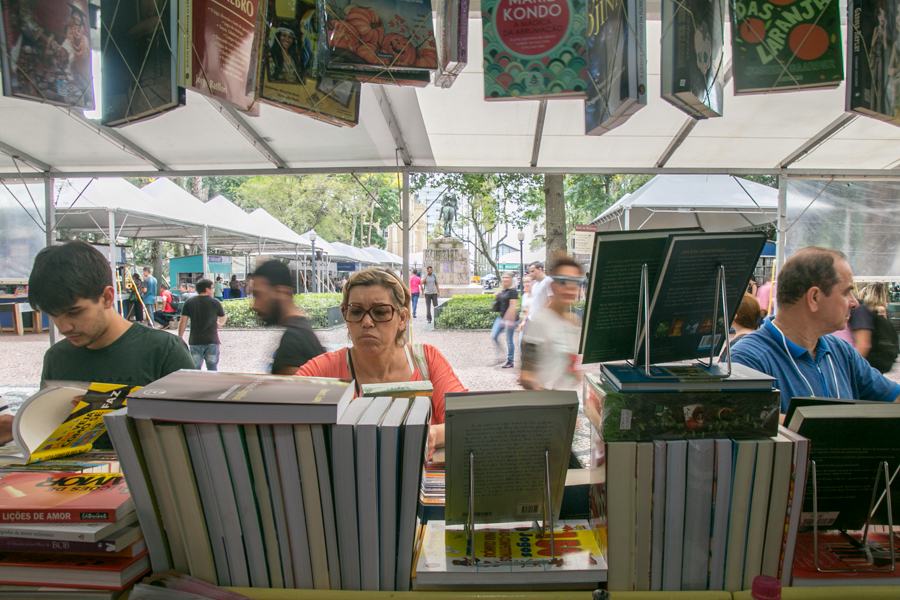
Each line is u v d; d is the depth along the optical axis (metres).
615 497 0.86
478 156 5.41
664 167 5.64
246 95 1.62
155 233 14.80
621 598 0.86
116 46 1.52
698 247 0.87
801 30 1.63
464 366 8.66
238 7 1.54
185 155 5.33
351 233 34.44
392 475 0.84
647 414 0.87
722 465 0.85
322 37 1.54
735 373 0.92
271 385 0.89
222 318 6.39
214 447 0.82
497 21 1.74
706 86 1.56
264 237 14.66
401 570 0.87
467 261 22.34
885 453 0.92
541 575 0.85
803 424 0.91
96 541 0.82
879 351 3.97
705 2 1.53
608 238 0.84
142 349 1.77
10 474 0.97
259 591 0.85
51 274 1.50
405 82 1.59
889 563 0.91
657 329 0.94
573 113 4.27
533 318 3.91
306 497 0.84
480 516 0.93
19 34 1.44
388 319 1.69
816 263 1.61
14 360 9.41
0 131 4.63
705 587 0.88
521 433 0.85
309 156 5.41
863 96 1.58
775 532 0.87
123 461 0.83
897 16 1.60
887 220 5.83
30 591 0.84
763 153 5.21
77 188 8.73
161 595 0.81
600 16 1.62
